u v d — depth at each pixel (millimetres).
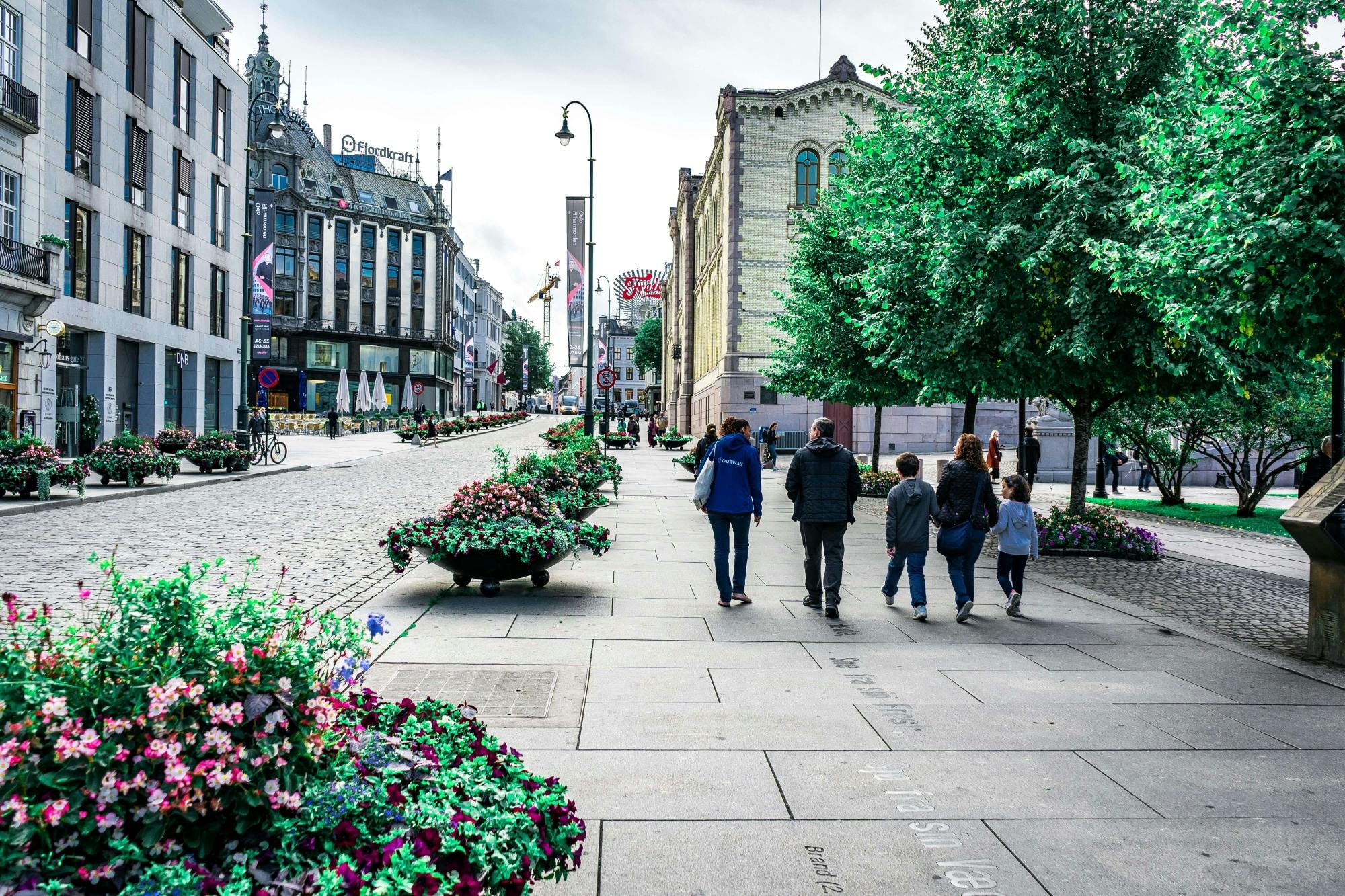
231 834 1952
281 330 71812
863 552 12031
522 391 123875
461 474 26938
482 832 2158
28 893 1641
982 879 3123
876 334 13344
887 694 5363
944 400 14312
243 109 41375
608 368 30141
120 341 31641
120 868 1800
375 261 77688
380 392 63625
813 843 3371
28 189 25500
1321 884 3131
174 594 2178
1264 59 6469
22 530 12688
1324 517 6203
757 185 40656
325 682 2254
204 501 17406
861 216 13883
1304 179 6047
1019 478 7941
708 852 3277
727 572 8039
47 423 26422
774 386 25391
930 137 11750
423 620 7133
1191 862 3277
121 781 1794
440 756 2473
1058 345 10812
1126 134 10859
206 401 38719
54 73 27062
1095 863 3260
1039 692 5449
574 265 29781
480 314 115812
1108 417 19875
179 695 1919
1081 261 10492
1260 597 9234
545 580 8633
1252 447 18469
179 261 35562
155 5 32812
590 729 4594
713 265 48188
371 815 2080
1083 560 11594
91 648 2076
